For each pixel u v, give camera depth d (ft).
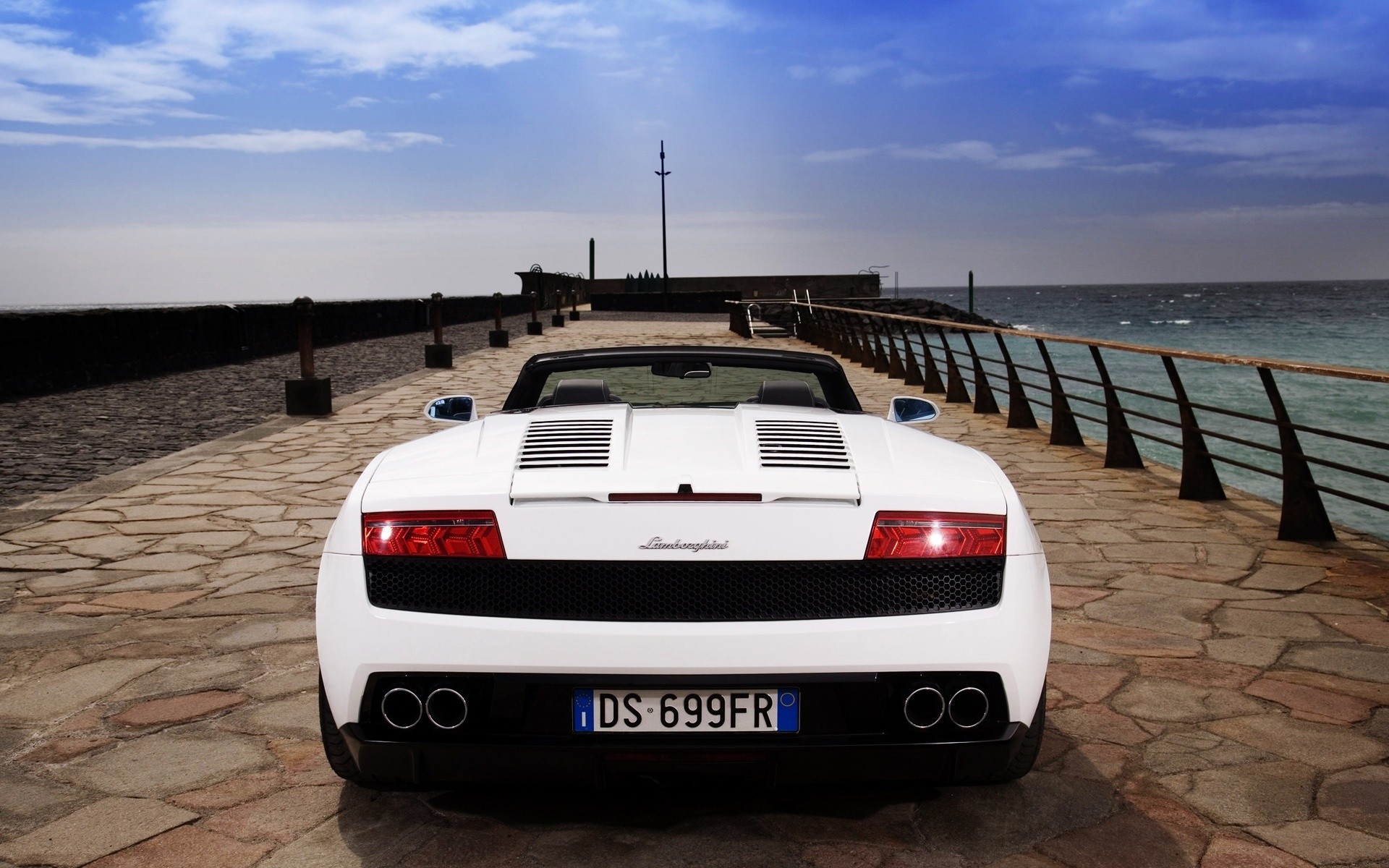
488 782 7.17
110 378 43.29
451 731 7.00
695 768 7.12
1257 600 14.29
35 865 7.16
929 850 7.52
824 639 6.83
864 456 8.02
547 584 6.99
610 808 8.19
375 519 7.25
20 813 7.95
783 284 207.10
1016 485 24.14
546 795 8.41
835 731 7.06
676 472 7.40
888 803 8.29
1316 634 12.75
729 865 7.31
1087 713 10.18
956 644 6.93
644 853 7.48
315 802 8.21
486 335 85.87
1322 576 15.65
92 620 13.01
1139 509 21.12
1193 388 85.87
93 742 9.31
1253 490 43.39
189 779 8.59
